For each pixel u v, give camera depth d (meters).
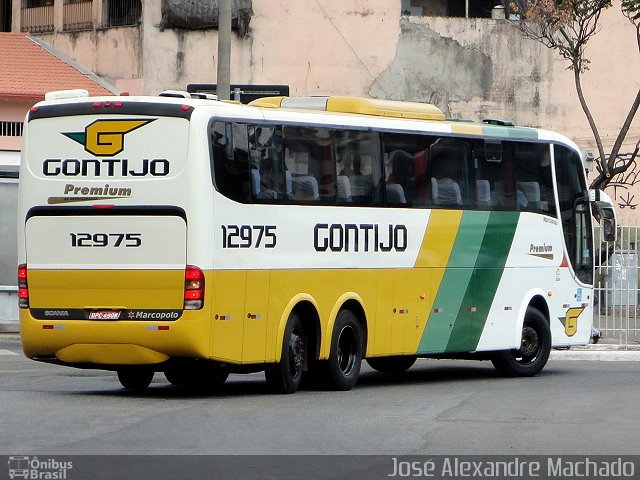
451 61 92.81
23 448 27.36
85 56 91.00
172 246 36.59
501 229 48.03
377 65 91.25
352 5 90.88
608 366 55.47
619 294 66.00
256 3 89.44
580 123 95.19
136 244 36.88
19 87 83.00
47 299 37.78
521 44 94.00
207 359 36.88
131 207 36.88
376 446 28.56
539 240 50.00
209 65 88.38
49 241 37.72
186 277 36.41
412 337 44.41
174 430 30.42
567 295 51.53
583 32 77.75
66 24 92.62
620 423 33.34
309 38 90.25
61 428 30.50
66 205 37.50
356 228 41.91
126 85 88.62
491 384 45.12
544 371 52.19
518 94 94.00
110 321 37.06
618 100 95.75
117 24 90.56
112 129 37.12
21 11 95.75
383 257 43.03
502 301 48.12
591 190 57.25
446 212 45.59
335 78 90.62
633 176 96.50
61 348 37.72
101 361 37.44
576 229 52.09
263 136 38.78
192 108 36.69
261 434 30.05
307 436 29.88
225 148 37.38
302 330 40.41
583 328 52.53
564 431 31.62
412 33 91.88
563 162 51.59
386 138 43.38
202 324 36.47
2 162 80.25
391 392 41.22
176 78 88.19
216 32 88.44
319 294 40.50
